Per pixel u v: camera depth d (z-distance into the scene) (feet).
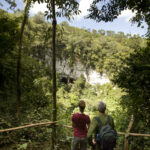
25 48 28.63
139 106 9.39
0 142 11.20
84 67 248.32
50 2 10.87
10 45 25.14
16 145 11.09
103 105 7.05
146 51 9.23
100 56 249.75
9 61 25.20
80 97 147.54
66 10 12.21
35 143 11.80
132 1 12.94
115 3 14.24
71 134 12.79
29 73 34.45
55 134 10.56
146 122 9.59
